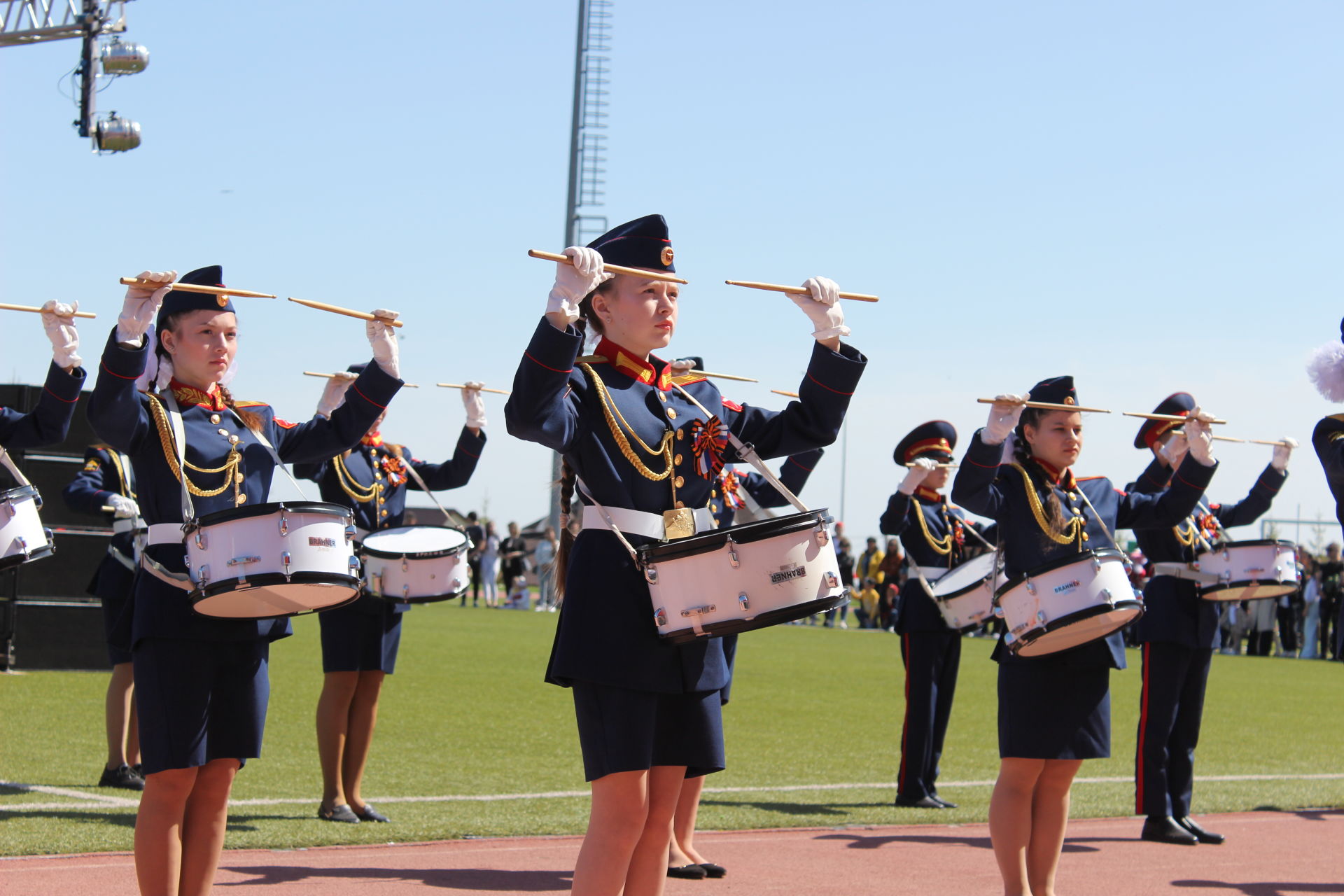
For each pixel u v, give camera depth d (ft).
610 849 14.57
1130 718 51.19
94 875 20.44
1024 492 21.57
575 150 156.15
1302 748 43.42
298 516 17.13
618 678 14.48
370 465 29.17
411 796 29.53
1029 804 20.47
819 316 15.67
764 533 14.30
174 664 16.97
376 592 26.81
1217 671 76.07
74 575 51.03
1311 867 24.62
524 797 29.71
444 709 45.19
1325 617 92.22
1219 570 27.71
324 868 22.07
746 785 32.91
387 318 19.71
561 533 16.21
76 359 20.54
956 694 58.54
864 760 37.86
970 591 30.48
